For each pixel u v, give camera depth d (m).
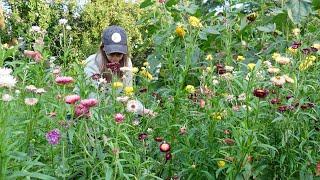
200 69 3.94
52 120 2.86
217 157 3.11
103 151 2.79
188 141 3.13
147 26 5.21
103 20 14.88
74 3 14.55
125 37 4.65
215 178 3.10
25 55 3.59
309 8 4.54
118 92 3.58
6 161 2.27
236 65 4.33
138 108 3.36
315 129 3.27
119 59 4.62
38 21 13.70
